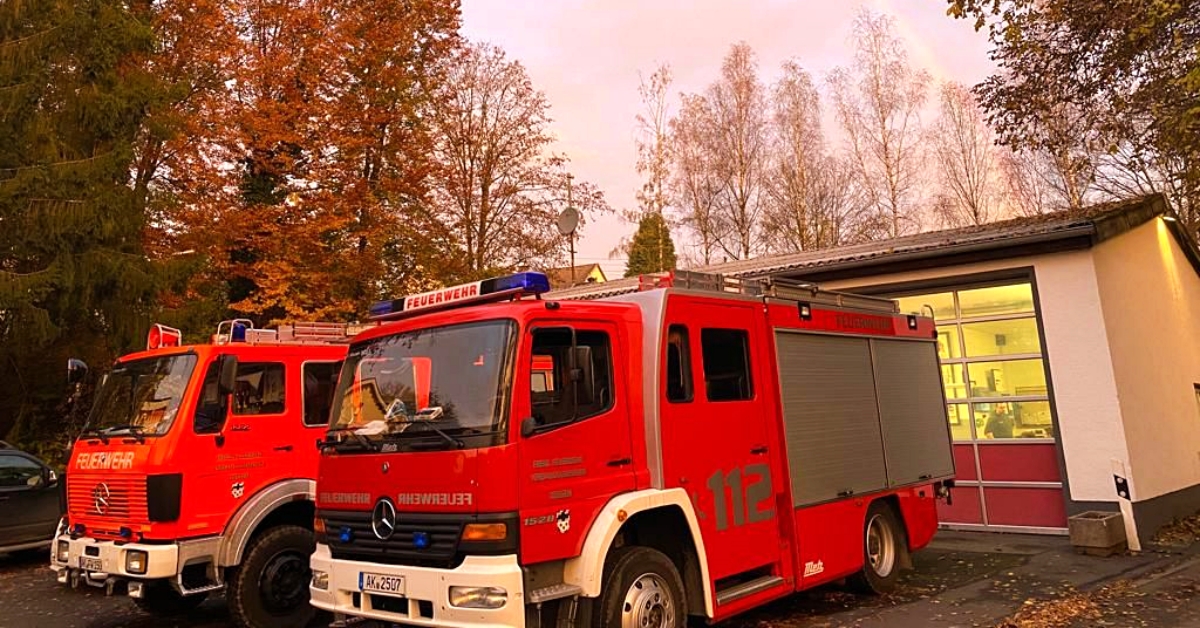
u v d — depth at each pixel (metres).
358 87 19.02
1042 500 10.45
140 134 15.92
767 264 14.44
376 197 19.20
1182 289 13.27
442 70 21.28
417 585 4.62
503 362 4.82
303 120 18.03
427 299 5.79
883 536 7.86
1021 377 10.81
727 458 6.09
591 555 4.88
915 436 8.54
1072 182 22.89
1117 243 10.97
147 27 15.36
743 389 6.51
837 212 29.98
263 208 17.62
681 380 5.96
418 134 19.91
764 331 6.83
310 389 7.82
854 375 7.79
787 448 6.67
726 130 29.70
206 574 6.78
